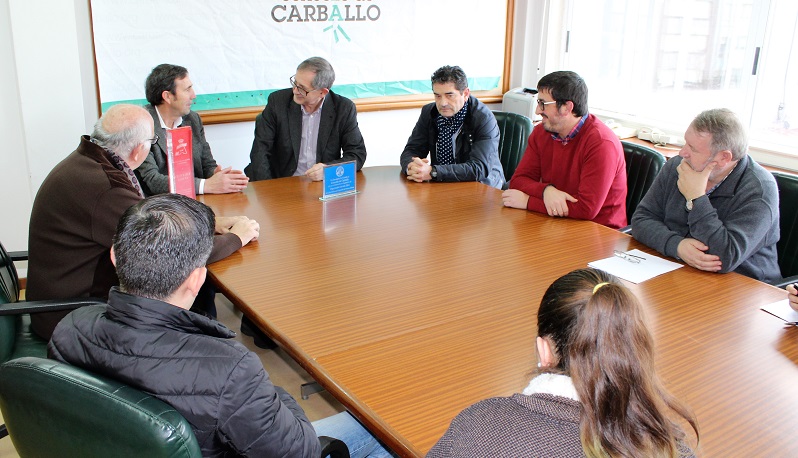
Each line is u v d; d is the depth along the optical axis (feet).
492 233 7.43
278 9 12.44
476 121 10.27
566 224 7.79
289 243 7.04
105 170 6.42
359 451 5.14
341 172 8.76
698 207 6.59
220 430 3.66
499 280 6.10
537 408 2.78
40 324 6.60
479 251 6.85
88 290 6.52
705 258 6.39
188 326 3.91
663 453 2.61
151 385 3.60
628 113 14.33
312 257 6.64
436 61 14.56
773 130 11.68
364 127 14.21
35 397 3.57
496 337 5.02
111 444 3.39
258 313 5.41
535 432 2.72
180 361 3.65
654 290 5.96
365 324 5.24
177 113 9.62
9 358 6.17
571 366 2.74
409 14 13.91
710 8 12.24
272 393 3.87
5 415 3.83
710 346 4.94
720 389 4.35
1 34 10.13
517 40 15.49
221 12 11.93
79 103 10.78
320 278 6.14
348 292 5.83
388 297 5.74
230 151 12.88
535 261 6.59
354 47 13.52
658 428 2.62
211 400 3.61
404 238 7.22
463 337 5.02
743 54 11.86
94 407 3.37
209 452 3.75
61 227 6.37
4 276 7.00
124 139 6.71
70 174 6.37
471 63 15.01
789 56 11.19
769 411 4.11
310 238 7.20
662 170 7.48
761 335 5.12
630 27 13.87
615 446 2.58
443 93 9.84
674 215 7.20
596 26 14.61
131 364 3.65
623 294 2.75
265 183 9.42
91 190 6.30
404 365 4.62
